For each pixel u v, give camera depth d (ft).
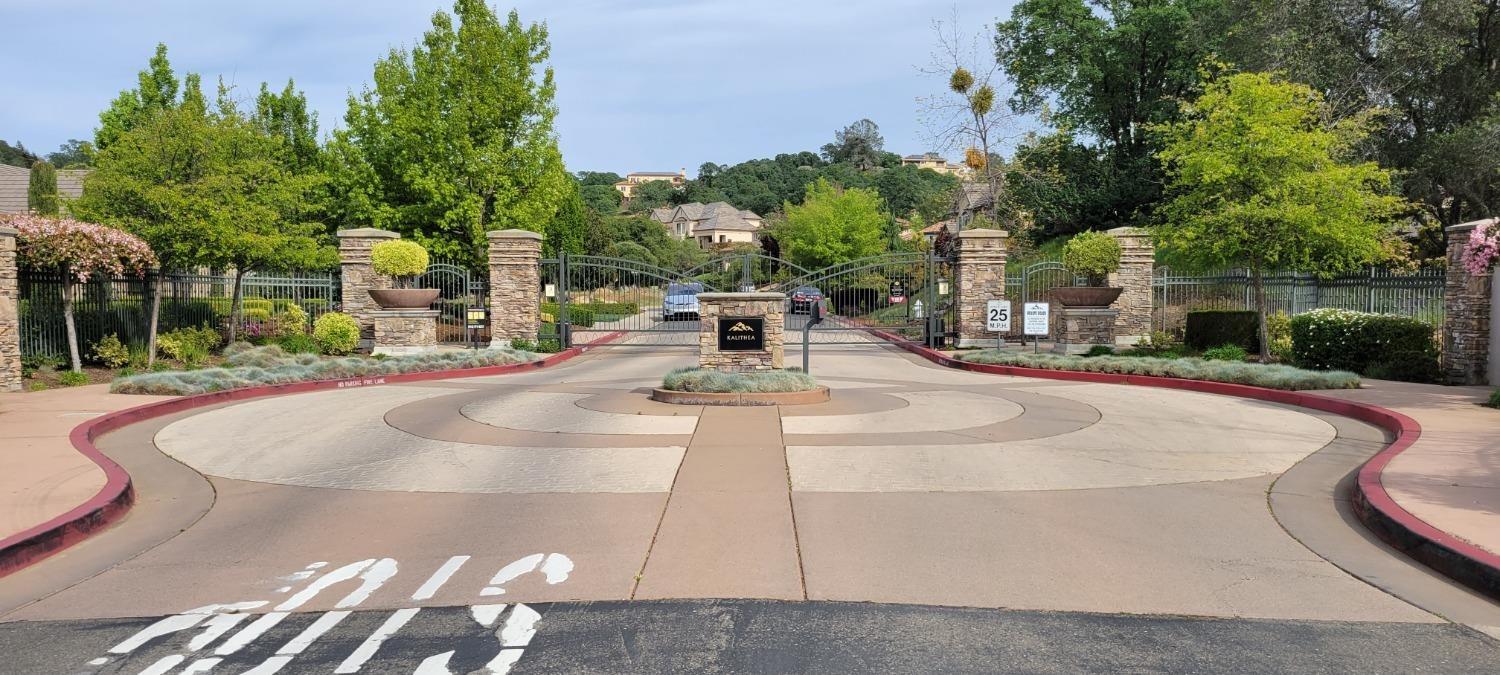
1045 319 66.39
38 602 17.66
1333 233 58.59
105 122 93.40
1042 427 37.11
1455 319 49.60
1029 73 123.03
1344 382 45.85
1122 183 119.24
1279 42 82.69
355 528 22.62
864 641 15.35
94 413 38.60
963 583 18.33
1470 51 85.25
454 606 17.12
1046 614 16.66
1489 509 22.13
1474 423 34.76
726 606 16.98
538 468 29.22
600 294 169.78
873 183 334.03
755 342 48.49
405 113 91.09
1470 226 48.57
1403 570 19.34
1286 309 74.18
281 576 19.04
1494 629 16.07
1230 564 19.69
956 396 47.42
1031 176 124.16
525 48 94.84
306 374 52.70
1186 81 111.55
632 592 17.76
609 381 56.44
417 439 34.37
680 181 571.69
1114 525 22.68
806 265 179.11
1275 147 59.52
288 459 31.12
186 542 21.72
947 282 111.96
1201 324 70.69
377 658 14.76
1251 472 28.94
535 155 94.17
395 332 71.00
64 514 22.33
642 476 27.86
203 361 61.82
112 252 52.19
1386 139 84.89
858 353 80.94
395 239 79.00
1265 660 14.70
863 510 23.95
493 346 78.07
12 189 120.47
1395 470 26.45
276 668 14.42
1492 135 72.08
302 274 98.94
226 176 60.13
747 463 29.71
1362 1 84.64
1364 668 14.42
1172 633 15.81
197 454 32.17
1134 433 35.76
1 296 45.96
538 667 14.37
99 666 14.56
